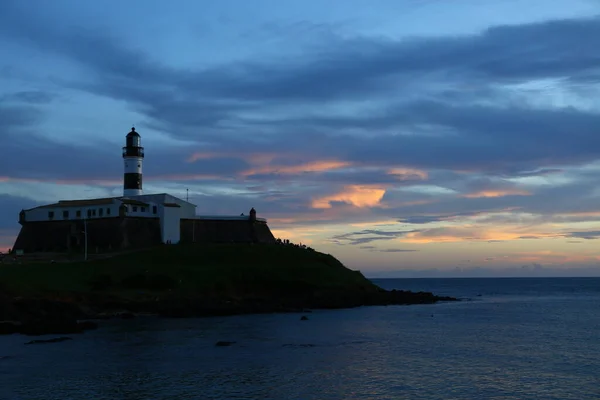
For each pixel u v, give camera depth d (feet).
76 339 207.62
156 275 345.51
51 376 147.54
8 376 147.43
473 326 267.59
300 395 131.95
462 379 149.07
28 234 444.55
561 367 165.68
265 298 350.64
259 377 148.46
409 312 343.05
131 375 149.28
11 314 244.63
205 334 223.92
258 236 482.69
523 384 144.36
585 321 295.89
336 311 339.77
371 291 418.10
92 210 433.89
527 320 300.40
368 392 135.33
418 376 151.94
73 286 317.42
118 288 329.11
